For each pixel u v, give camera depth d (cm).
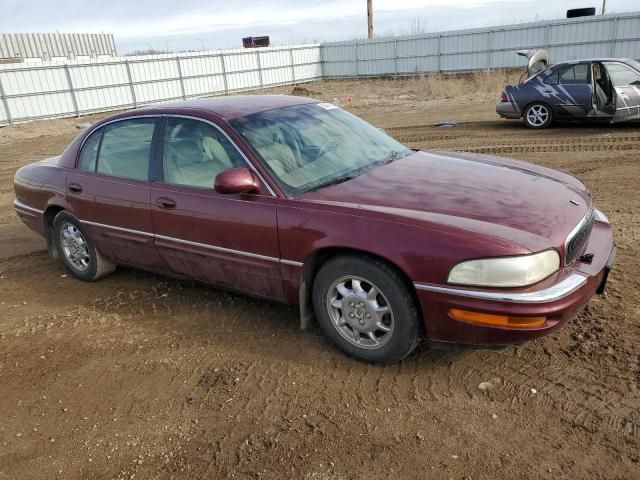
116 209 437
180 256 408
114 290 486
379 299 325
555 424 279
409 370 333
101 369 364
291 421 297
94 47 4572
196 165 393
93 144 471
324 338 376
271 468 265
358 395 314
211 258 387
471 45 2952
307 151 386
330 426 290
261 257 358
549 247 290
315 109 438
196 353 372
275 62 3325
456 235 291
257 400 317
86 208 463
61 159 504
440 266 292
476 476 250
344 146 406
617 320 365
